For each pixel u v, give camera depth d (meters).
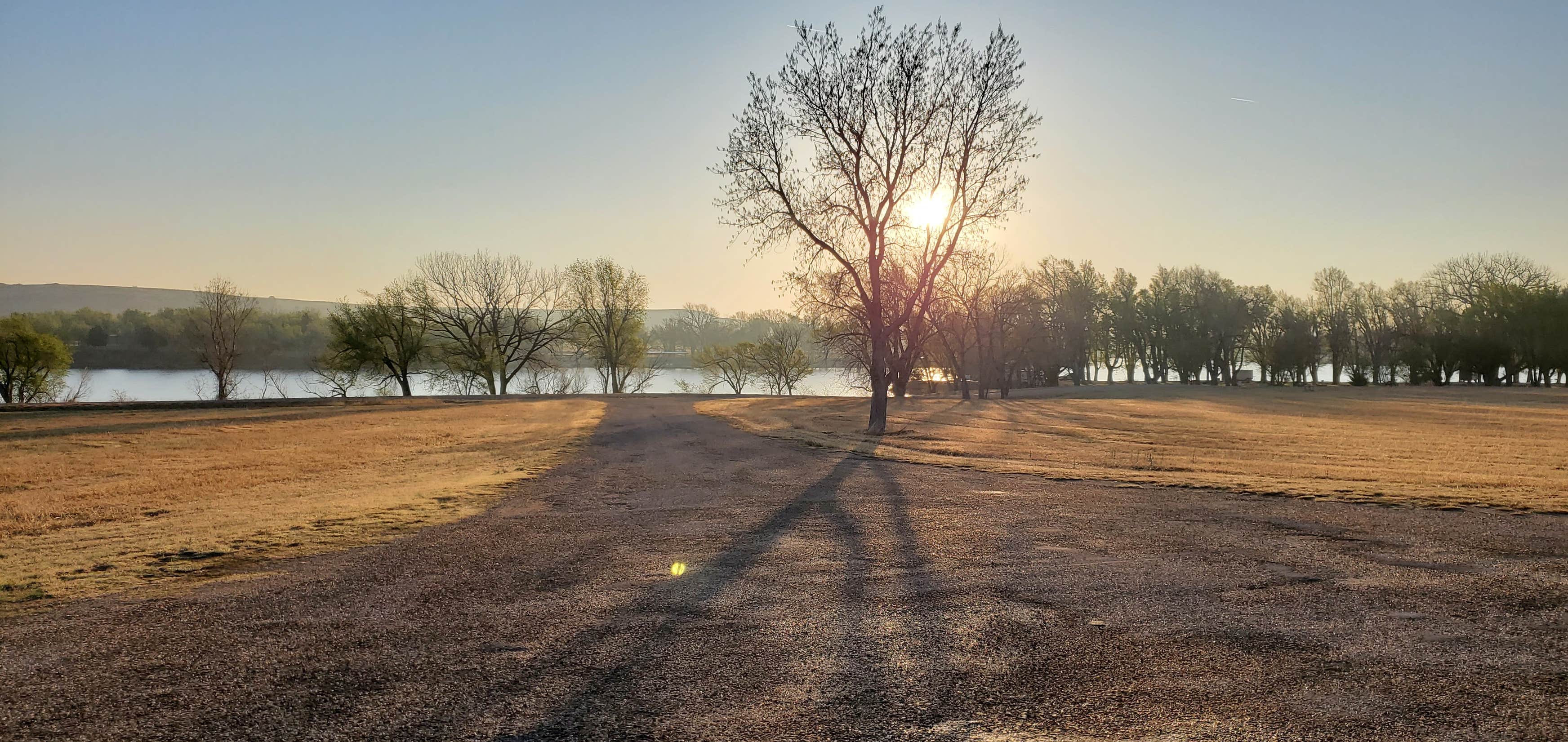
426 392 88.44
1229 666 5.12
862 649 5.57
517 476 17.59
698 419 38.81
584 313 75.94
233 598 7.12
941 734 4.18
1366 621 6.06
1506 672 4.96
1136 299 108.38
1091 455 21.88
